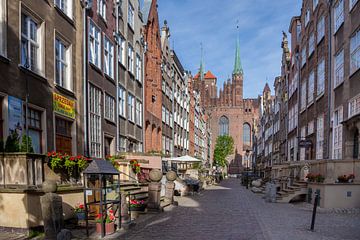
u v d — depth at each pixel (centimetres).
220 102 10450
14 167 986
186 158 3266
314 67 2734
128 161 1833
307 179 2062
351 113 1900
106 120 2122
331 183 1666
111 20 2273
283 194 2119
